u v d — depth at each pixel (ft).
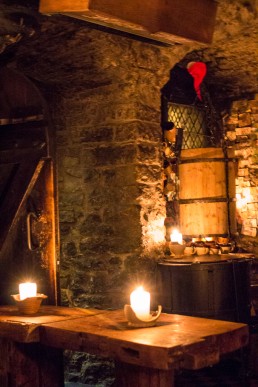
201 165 18.24
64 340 11.04
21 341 11.52
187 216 18.37
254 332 16.49
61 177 17.58
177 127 19.75
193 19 13.15
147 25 12.23
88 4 11.17
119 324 11.35
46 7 11.57
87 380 16.38
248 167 21.31
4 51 14.76
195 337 10.03
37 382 12.29
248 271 16.70
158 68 16.37
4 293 15.16
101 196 16.69
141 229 15.93
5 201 15.47
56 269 14.89
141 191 16.03
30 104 15.30
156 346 9.46
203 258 16.44
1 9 12.39
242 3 14.65
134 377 10.59
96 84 16.62
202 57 18.54
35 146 15.20
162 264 16.06
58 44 14.69
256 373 15.21
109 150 16.55
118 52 15.23
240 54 18.12
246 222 21.24
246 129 21.35
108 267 16.42
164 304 16.03
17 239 15.24
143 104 16.31
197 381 15.35
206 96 20.66
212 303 15.58
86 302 16.81
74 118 17.34
